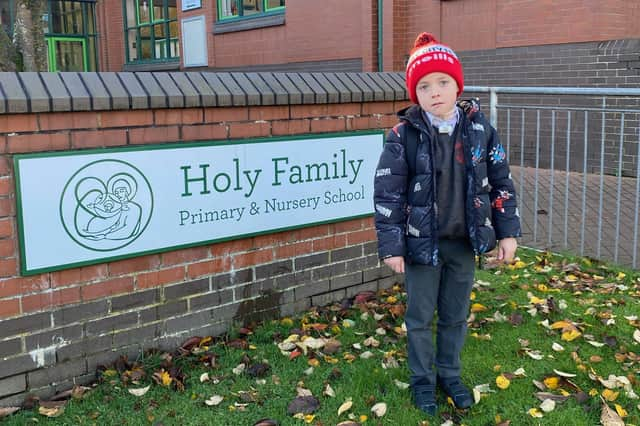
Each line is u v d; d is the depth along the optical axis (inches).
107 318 133.5
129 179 131.6
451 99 112.2
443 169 113.0
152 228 136.3
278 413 119.9
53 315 126.5
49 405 122.6
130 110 130.0
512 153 397.1
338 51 481.7
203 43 622.8
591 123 357.1
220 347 145.7
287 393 126.8
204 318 147.9
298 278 163.5
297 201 158.6
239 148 146.3
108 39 816.9
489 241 114.0
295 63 523.2
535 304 169.8
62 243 125.0
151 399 124.3
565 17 357.7
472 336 150.2
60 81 124.0
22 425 116.2
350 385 129.0
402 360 139.2
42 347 126.0
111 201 129.9
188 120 138.3
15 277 121.3
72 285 128.1
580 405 121.5
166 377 131.0
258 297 156.6
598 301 173.6
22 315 122.9
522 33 378.6
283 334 152.8
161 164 135.5
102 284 132.0
